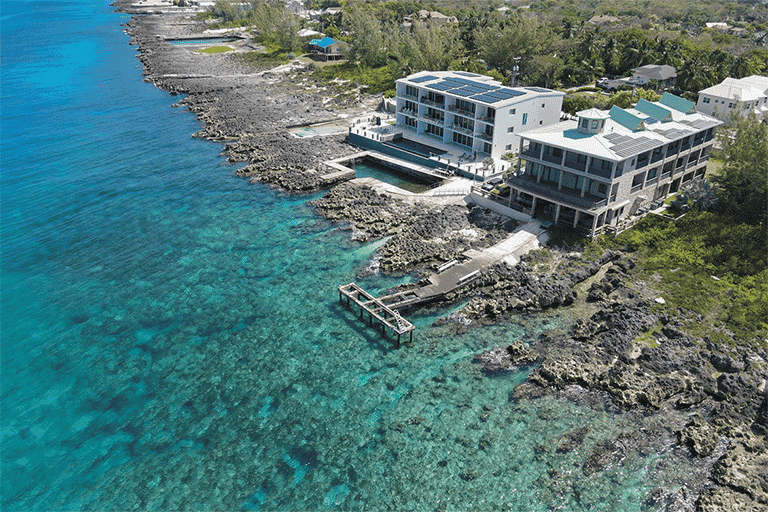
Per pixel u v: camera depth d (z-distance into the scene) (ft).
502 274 192.85
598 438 131.85
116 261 217.97
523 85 404.16
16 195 276.00
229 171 303.89
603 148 201.67
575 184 219.82
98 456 133.08
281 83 490.49
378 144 313.94
